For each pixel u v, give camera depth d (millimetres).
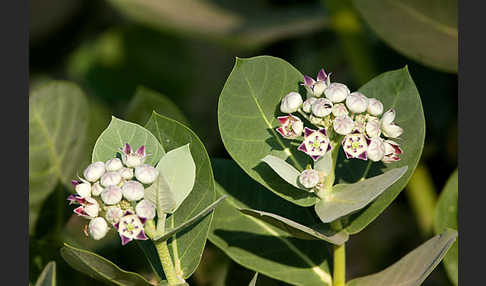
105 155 837
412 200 1126
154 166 834
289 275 884
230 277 963
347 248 1179
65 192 996
